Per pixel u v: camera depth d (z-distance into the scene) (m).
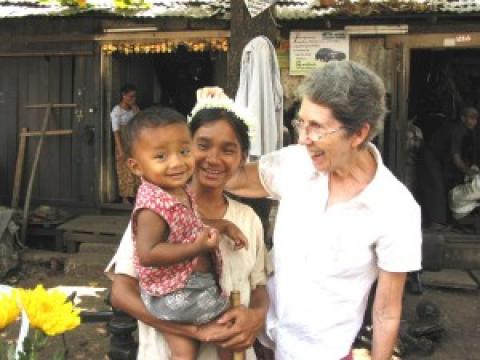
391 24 7.64
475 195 8.10
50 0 7.02
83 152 8.66
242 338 1.96
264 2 4.06
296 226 2.09
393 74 7.73
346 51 7.77
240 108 2.09
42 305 1.50
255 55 4.53
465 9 7.16
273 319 2.22
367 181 2.01
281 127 4.95
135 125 1.85
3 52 8.74
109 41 8.31
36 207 8.87
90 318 3.52
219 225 2.05
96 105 8.51
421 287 6.60
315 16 7.30
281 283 2.13
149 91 10.09
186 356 1.95
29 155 8.88
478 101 10.35
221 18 7.63
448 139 8.46
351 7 7.23
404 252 1.95
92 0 7.88
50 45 8.55
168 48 8.13
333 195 2.04
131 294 2.01
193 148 1.92
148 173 1.84
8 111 8.87
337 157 1.88
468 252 7.54
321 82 1.84
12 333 4.39
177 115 1.86
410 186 8.56
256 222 2.19
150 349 2.04
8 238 7.46
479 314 6.16
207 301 1.92
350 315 2.05
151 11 7.64
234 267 2.09
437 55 10.16
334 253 2.00
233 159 2.05
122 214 8.61
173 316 1.90
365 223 1.97
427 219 8.34
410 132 8.48
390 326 2.01
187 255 1.78
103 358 4.89
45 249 8.27
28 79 8.76
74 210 8.77
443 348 5.32
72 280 7.16
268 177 2.29
